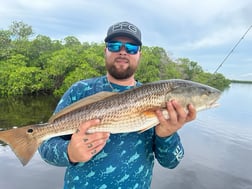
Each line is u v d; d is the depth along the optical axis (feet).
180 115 2.28
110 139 2.42
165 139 2.47
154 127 2.62
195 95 2.48
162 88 2.43
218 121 16.76
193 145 11.04
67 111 2.46
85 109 2.44
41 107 22.75
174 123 2.31
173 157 2.56
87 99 2.46
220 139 12.21
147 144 2.56
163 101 2.41
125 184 2.37
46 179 7.34
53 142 2.44
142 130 2.43
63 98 2.66
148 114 2.42
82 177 2.38
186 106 2.45
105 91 2.52
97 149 2.21
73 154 2.18
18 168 7.91
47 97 32.76
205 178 7.67
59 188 6.89
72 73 34.96
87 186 2.36
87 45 44.70
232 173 8.13
